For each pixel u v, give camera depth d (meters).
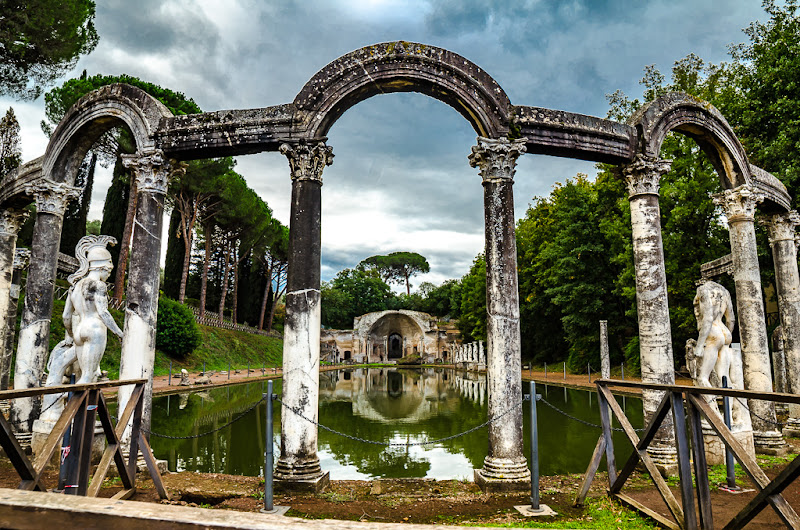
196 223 45.97
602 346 25.00
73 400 5.22
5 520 1.82
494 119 8.82
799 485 7.81
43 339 10.29
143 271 8.95
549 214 40.72
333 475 9.21
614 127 9.52
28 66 19.47
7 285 12.09
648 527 5.85
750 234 10.79
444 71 8.78
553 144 9.02
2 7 17.58
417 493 7.48
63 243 35.03
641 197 9.54
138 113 9.52
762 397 4.27
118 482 7.75
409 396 23.23
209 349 39.88
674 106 9.92
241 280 60.50
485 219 8.70
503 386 8.00
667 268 24.16
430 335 68.19
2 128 27.61
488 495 7.34
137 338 8.72
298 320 8.11
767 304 23.81
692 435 5.23
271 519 1.71
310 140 8.62
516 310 8.31
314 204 8.52
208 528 1.68
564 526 5.94
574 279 33.84
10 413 10.06
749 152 18.92
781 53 18.06
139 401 7.00
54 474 8.27
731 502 6.95
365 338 67.88
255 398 21.30
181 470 9.45
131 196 29.92
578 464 9.90
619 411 6.69
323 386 30.00
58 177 10.54
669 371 8.91
